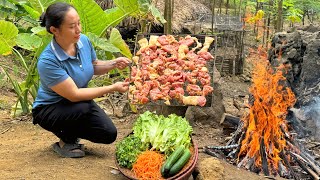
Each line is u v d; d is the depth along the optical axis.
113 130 4.08
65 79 3.77
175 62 4.36
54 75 3.76
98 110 4.07
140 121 3.81
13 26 5.49
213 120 5.41
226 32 10.27
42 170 3.82
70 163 4.00
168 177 3.35
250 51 10.80
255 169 4.33
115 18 5.91
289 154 4.48
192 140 3.80
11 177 3.67
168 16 6.66
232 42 10.33
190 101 4.06
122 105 7.07
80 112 3.92
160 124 3.71
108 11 6.19
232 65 10.09
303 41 5.77
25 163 4.01
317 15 11.79
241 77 9.82
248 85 9.10
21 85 6.12
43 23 3.91
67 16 3.71
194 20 10.40
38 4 5.95
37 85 5.79
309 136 5.21
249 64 10.41
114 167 3.94
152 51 4.50
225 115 5.03
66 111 3.92
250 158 4.39
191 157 3.53
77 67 3.95
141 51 4.49
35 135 5.04
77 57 3.97
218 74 5.66
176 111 5.44
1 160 4.09
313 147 4.97
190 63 4.31
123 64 4.36
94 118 4.02
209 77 4.28
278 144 4.42
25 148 4.49
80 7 5.56
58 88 3.79
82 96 3.83
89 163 4.02
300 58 5.80
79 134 4.14
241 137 4.59
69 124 4.01
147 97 4.11
